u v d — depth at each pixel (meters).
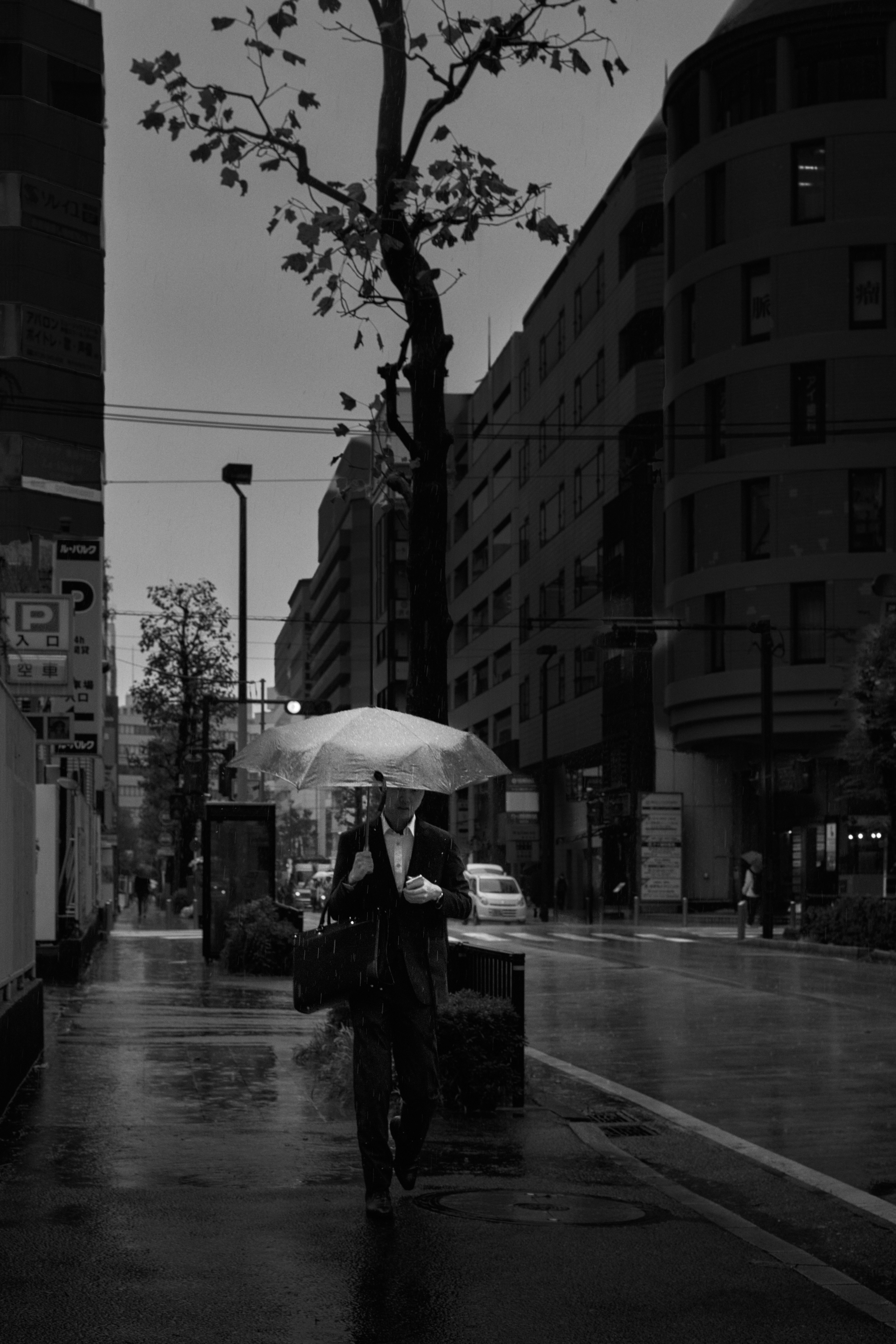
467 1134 9.12
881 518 48.75
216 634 56.72
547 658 61.16
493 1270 5.73
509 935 41.94
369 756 7.31
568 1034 16.41
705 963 29.20
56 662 23.53
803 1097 11.62
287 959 23.41
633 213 58.41
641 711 57.03
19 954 10.57
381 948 6.70
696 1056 14.34
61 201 54.84
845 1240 6.80
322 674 157.50
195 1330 4.86
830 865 50.19
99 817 38.16
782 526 49.50
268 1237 6.11
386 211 11.16
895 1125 10.25
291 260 10.70
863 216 49.19
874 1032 16.47
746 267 51.09
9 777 9.80
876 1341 5.00
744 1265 5.93
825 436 49.25
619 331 60.81
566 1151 8.52
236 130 10.45
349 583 133.00
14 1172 7.41
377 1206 6.47
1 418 53.44
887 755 33.22
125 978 22.66
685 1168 8.66
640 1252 6.10
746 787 55.47
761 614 49.69
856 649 44.75
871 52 50.25
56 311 54.62
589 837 56.06
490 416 86.56
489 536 86.50
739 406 50.66
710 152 52.25
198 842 54.81
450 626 11.65
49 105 54.81
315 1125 8.91
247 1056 12.35
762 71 51.50
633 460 59.06
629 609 58.44
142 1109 9.45
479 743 7.76
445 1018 10.05
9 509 53.38
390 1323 5.01
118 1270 5.54
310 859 113.75
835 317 49.25
